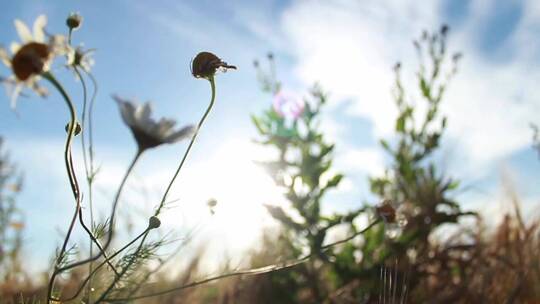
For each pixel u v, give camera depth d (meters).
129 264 0.20
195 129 0.18
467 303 0.37
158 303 0.36
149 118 0.18
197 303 0.41
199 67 0.18
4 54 0.14
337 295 0.40
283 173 0.41
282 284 0.41
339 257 0.40
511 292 0.36
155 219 0.19
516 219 0.41
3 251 0.38
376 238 0.39
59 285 0.21
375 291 0.37
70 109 0.16
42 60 0.14
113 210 0.18
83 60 0.17
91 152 0.20
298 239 0.41
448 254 0.41
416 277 0.37
